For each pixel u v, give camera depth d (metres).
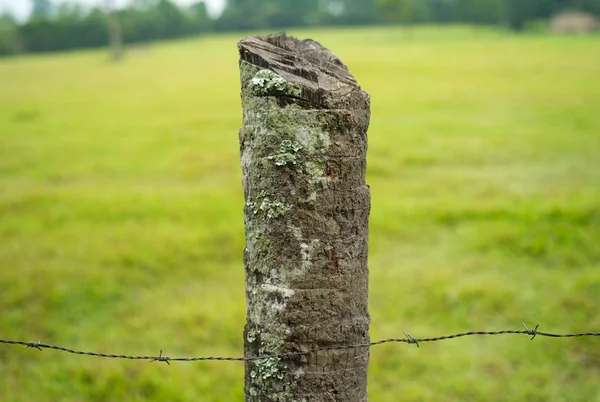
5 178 15.26
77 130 21.72
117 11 81.00
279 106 2.40
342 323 2.55
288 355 2.53
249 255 2.59
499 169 14.59
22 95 32.62
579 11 71.50
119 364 6.84
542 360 6.78
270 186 2.46
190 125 21.84
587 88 25.64
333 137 2.43
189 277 9.32
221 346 7.39
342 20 97.56
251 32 94.50
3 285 8.61
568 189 12.32
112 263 9.55
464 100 24.42
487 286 8.34
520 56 41.16
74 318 8.03
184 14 91.19
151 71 43.28
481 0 85.19
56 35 77.12
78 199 13.07
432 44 56.03
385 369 6.78
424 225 10.90
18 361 6.95
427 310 8.01
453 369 6.71
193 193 13.47
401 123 20.48
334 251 2.50
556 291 8.12
